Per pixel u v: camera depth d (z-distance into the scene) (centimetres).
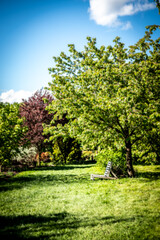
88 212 523
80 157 2378
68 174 1248
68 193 729
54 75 1002
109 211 520
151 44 872
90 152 2934
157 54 834
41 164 2205
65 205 591
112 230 408
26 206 590
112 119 915
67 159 2245
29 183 942
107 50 952
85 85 966
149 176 948
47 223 458
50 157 2528
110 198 630
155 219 442
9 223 459
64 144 2248
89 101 898
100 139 959
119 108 781
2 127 1345
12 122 1405
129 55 894
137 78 781
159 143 991
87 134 934
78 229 421
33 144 2027
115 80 837
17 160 1814
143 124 829
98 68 954
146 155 1119
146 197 608
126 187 750
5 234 397
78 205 585
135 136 1012
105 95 850
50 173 1319
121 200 601
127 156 1009
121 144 900
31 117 2000
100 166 1381
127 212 502
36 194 727
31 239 377
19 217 498
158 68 808
